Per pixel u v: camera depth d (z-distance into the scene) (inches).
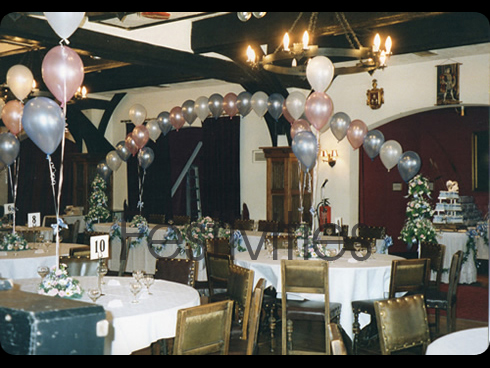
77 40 273.6
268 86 378.9
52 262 245.8
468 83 351.6
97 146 542.0
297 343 222.1
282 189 421.4
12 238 267.9
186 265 205.3
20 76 273.4
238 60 341.4
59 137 190.9
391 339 125.0
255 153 461.4
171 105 506.9
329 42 329.1
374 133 319.6
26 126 186.2
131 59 308.7
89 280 185.8
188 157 511.2
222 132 474.0
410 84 376.2
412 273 200.2
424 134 479.2
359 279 210.7
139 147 389.7
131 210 538.6
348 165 414.9
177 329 117.6
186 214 516.7
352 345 209.6
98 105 545.3
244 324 165.6
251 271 170.7
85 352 71.7
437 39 294.7
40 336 67.5
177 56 321.7
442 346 107.2
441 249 230.5
